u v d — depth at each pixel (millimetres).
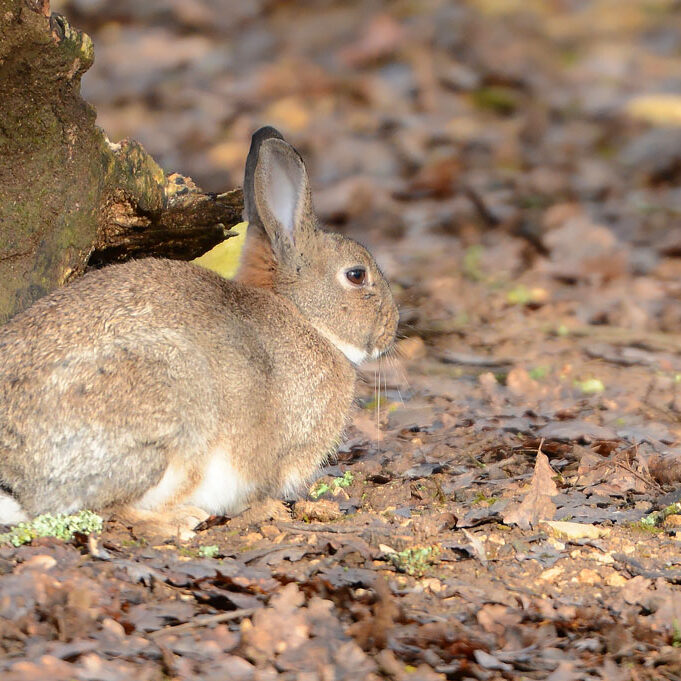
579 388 14852
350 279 11484
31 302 11266
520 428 13195
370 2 39250
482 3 39281
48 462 9258
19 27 10281
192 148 27391
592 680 7309
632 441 12492
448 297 19062
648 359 16078
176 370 9539
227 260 13273
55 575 8203
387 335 11914
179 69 33438
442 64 33438
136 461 9391
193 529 9672
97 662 7051
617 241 22500
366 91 31203
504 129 29766
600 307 18797
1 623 7453
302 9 38812
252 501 10406
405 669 7305
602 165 27688
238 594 8172
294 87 31531
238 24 37562
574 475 11500
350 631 7695
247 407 10055
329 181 26031
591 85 33625
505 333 17406
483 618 7965
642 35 38469
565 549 9398
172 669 7125
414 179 25797
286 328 10672
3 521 9320
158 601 8070
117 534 9320
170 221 12516
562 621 8055
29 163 11047
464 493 11000
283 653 7422
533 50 35625
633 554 9352
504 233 23062
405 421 13664
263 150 11023
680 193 26125
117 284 9867
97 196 11594
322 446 10992
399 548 9305
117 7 37688
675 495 10656
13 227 11039
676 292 19672
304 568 8734
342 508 10648
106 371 9320
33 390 9281
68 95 11148
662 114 30672
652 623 8156
